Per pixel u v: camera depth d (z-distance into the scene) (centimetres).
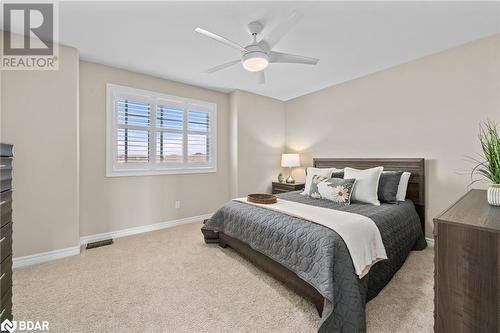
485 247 95
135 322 149
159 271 216
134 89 325
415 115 292
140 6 186
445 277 105
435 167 277
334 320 134
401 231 221
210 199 412
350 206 246
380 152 328
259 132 445
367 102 342
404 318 151
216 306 165
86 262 235
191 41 241
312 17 199
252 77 348
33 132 232
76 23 209
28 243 229
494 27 218
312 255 157
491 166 147
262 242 200
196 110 395
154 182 347
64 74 248
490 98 238
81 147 286
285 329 143
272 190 459
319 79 358
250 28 212
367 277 163
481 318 96
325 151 407
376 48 258
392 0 178
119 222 316
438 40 242
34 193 233
